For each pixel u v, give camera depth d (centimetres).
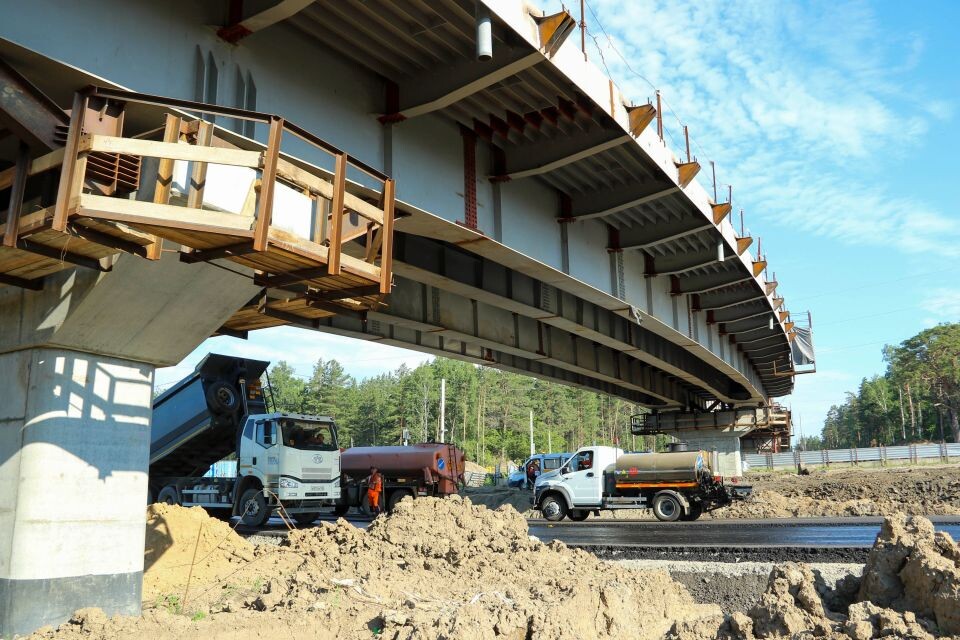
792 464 7225
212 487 2212
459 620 727
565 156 1420
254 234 695
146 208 676
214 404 2203
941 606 676
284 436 2061
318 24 1059
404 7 1002
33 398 880
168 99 720
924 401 12081
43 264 844
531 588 1000
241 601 992
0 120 699
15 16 727
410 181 1242
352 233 862
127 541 925
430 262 1716
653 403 4738
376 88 1205
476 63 1130
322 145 765
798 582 738
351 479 2855
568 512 2684
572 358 2933
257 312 1112
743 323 3153
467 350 2844
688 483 2475
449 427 10731
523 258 1553
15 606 829
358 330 2275
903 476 4369
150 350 955
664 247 2141
